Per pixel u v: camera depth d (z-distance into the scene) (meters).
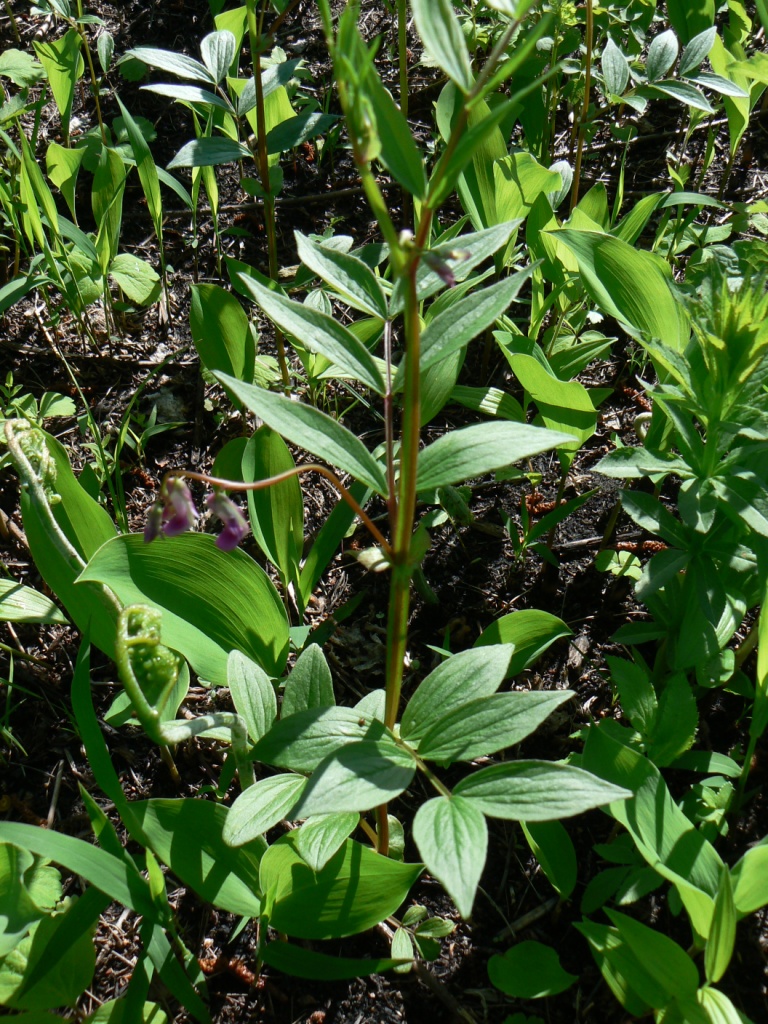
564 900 0.55
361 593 0.63
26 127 0.91
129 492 0.70
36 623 0.64
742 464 0.54
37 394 0.75
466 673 0.45
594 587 0.66
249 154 0.60
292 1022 0.52
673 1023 0.47
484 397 0.62
